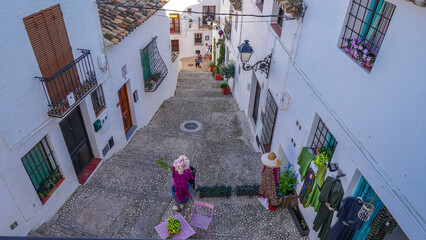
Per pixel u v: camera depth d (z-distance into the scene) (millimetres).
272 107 8594
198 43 26578
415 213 3475
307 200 6059
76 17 6477
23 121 5320
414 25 3381
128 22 8867
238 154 9391
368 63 4285
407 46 3502
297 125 6723
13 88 5031
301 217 6754
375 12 4352
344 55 4785
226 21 16016
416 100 3396
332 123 5203
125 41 9094
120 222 6508
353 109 4621
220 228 6551
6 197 5148
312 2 5809
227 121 11891
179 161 6223
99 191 7289
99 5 9039
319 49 5609
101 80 7789
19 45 5035
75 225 6324
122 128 9508
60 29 5980
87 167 7945
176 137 10531
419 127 3363
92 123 7605
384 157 3961
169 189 7574
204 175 8320
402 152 3633
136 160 8805
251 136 10898
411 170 3504
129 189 7477
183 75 20734
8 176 5133
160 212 6840
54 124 6180
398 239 5039
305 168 6004
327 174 5477
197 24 25422
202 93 16656
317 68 5723
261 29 9539
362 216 4605
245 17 11875
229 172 8484
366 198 4746
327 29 5277
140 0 10312
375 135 4129
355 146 4562
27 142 5461
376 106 4086
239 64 13492
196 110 13211
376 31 4375
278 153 8172
